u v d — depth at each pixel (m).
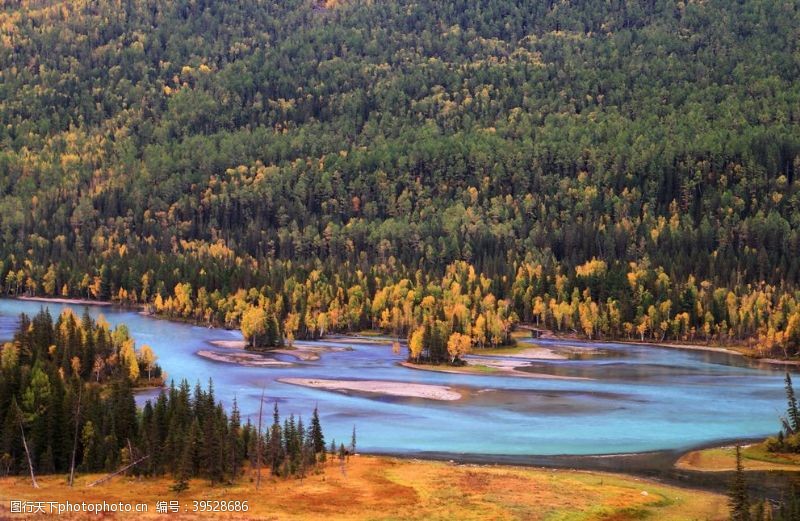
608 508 135.25
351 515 129.25
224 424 161.12
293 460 156.00
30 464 149.62
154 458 153.62
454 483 147.50
